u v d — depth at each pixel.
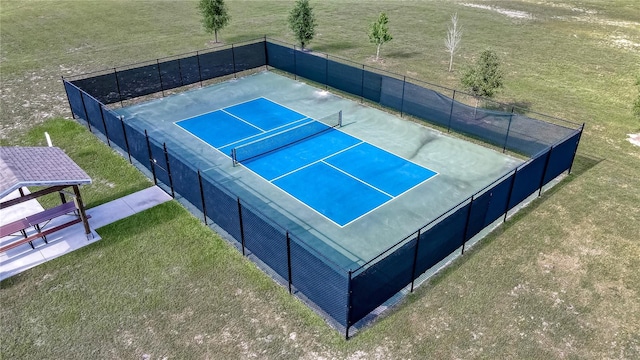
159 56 31.83
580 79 28.64
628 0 50.28
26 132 21.66
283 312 12.37
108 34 37.06
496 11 45.75
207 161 19.36
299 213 15.99
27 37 36.34
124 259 14.13
